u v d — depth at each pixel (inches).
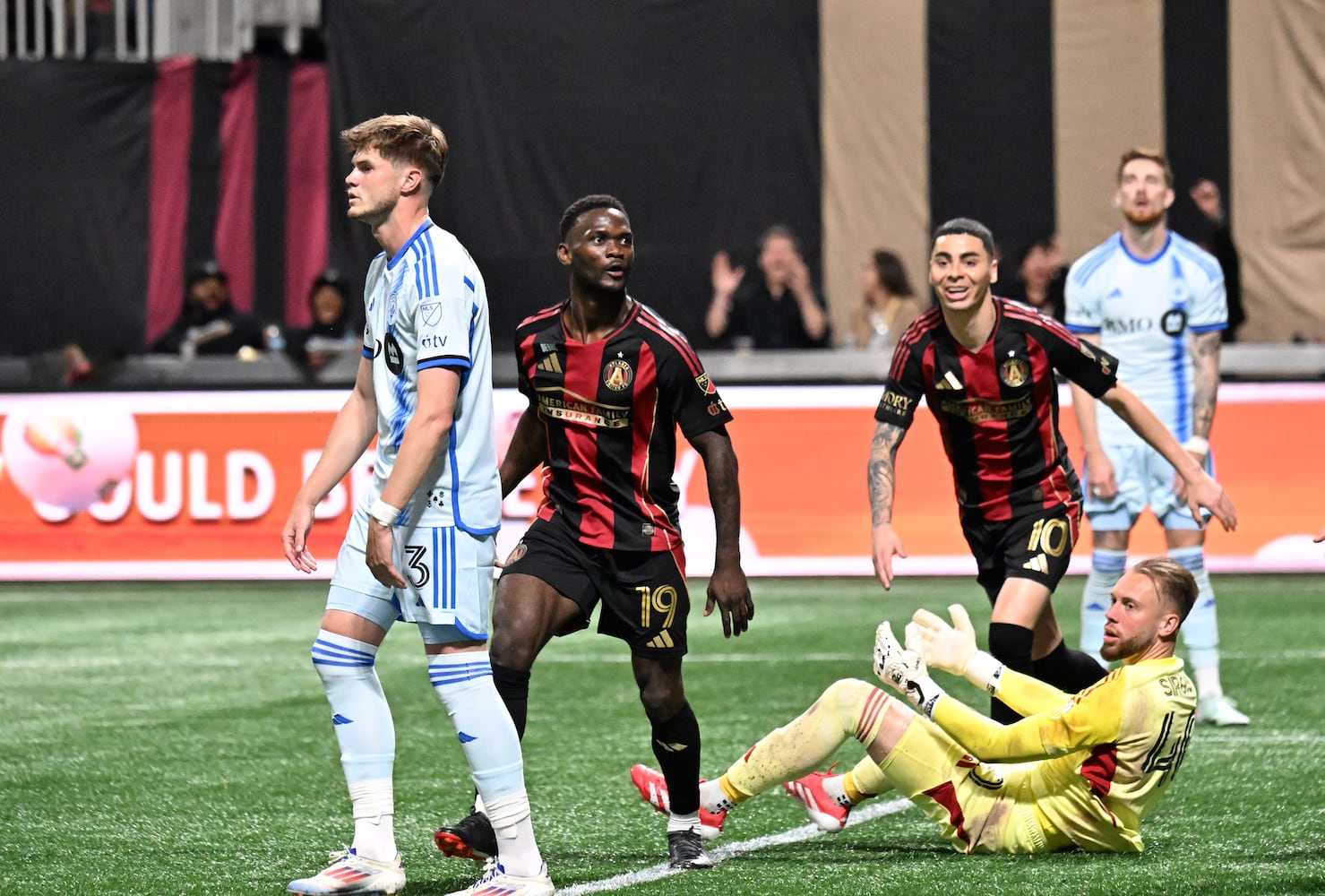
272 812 701.3
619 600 578.2
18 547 1571.1
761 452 1501.0
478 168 1888.5
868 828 655.1
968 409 668.7
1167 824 641.6
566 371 574.9
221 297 1782.7
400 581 502.0
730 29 1855.3
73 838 650.8
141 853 622.8
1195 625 912.3
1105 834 576.1
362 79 1892.2
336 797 733.9
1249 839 614.9
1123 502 924.6
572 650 1200.8
